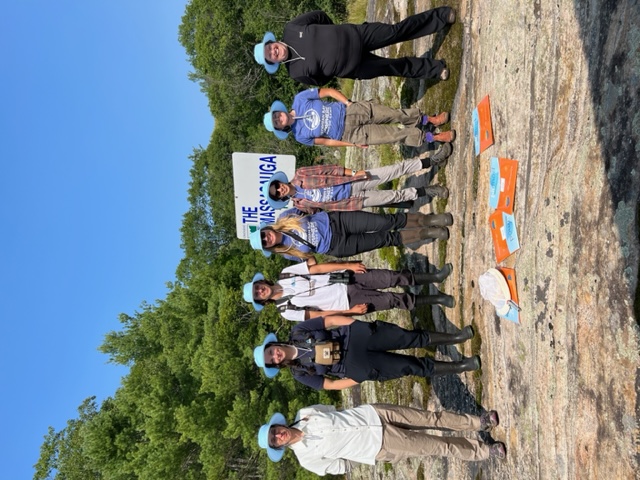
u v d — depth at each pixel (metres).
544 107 3.06
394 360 4.28
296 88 20.89
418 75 4.96
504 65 3.63
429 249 5.64
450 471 5.12
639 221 2.23
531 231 3.22
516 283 3.44
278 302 4.73
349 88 12.96
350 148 11.73
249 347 17.55
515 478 3.62
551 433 3.05
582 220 2.65
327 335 4.39
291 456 15.66
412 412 4.28
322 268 4.76
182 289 21.47
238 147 22.08
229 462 16.94
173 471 16.89
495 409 3.98
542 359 3.13
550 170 2.98
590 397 2.62
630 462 2.33
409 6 6.61
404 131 5.04
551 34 2.96
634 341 2.28
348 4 14.57
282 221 4.69
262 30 18.45
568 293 2.80
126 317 22.97
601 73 2.48
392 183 7.07
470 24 4.39
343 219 4.77
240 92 20.77
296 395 16.94
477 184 4.24
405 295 4.86
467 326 4.45
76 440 20.83
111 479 18.33
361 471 9.70
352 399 10.98
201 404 17.45
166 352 20.58
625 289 2.33
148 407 17.56
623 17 2.30
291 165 5.96
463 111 4.61
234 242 24.64
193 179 26.78
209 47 20.34
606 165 2.45
